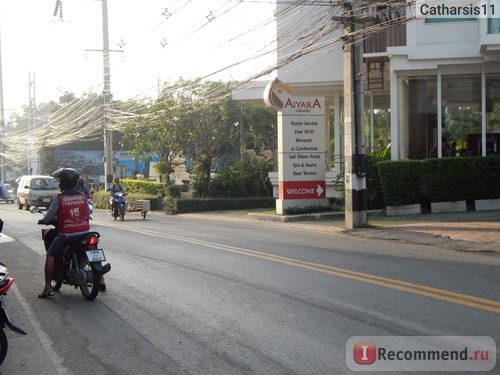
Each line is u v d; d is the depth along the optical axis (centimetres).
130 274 1088
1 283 618
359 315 768
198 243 1484
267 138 3941
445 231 1603
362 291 902
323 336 686
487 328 702
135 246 1462
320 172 2247
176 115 3450
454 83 2136
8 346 693
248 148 3950
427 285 936
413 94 2175
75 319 804
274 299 866
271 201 3152
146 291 948
